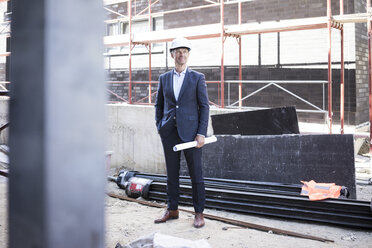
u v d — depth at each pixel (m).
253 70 11.41
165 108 3.91
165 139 3.91
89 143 0.54
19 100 0.53
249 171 5.66
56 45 0.51
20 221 0.53
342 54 9.02
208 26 10.07
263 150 5.59
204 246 2.72
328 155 5.12
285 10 10.90
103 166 0.56
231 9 11.86
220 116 6.29
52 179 0.51
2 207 4.39
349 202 4.27
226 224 4.08
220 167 5.90
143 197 5.65
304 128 10.53
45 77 0.50
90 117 0.54
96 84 0.55
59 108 0.52
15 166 0.54
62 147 0.52
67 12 0.52
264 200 4.66
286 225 4.25
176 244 2.73
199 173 3.86
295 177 5.30
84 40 0.54
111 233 3.64
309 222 4.36
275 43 11.02
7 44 16.44
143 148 7.27
